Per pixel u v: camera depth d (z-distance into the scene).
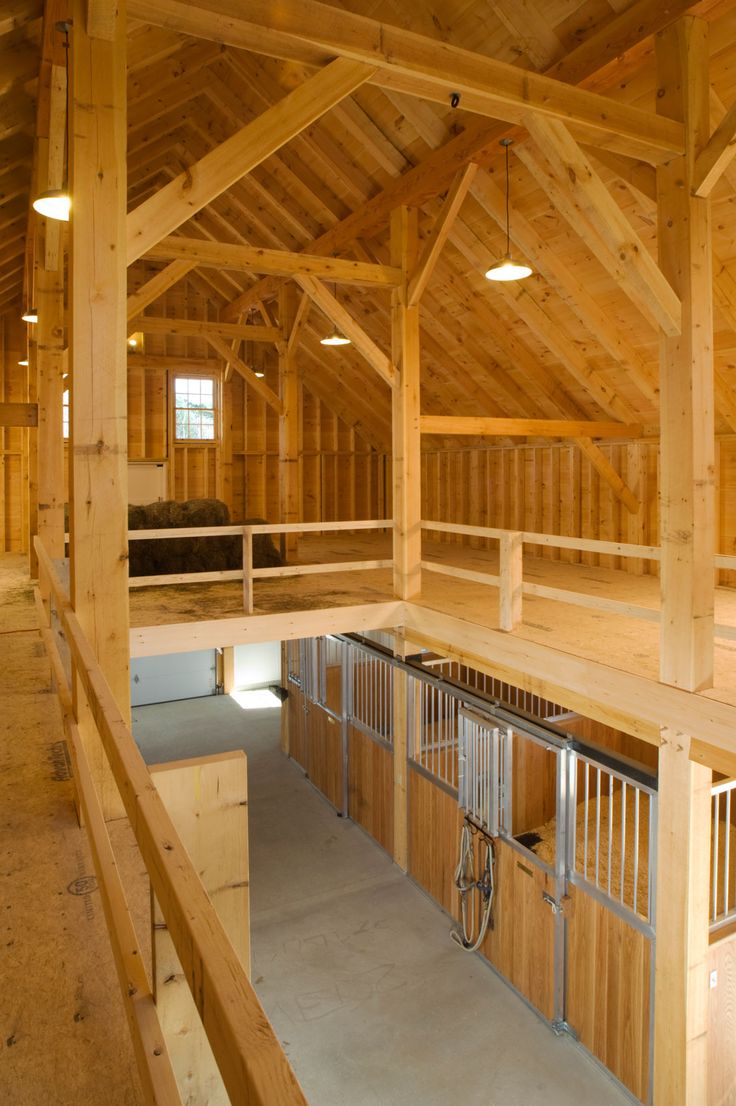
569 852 5.61
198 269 12.12
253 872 7.95
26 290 10.14
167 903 1.08
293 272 6.20
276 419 14.40
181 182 3.72
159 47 6.33
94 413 3.49
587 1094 5.14
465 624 6.42
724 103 4.82
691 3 4.27
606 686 5.02
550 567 10.07
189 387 13.90
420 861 7.66
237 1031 0.75
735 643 5.81
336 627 6.95
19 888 2.54
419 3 5.55
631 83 5.14
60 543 7.83
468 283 8.16
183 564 8.84
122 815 3.29
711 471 4.49
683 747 4.50
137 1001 1.50
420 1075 5.27
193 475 14.00
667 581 4.59
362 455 14.89
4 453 12.50
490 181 6.48
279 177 8.30
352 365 11.84
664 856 4.68
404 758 7.84
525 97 4.16
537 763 6.49
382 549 12.09
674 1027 4.66
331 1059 5.40
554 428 8.27
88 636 3.52
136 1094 1.68
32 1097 1.67
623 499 9.27
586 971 5.47
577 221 4.48
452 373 10.05
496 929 6.38
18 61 5.21
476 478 12.30
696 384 4.40
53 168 5.71
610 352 7.38
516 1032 5.71
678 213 4.43
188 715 12.79
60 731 4.04
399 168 6.97
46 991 2.03
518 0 5.11
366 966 6.45
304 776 10.44
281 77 6.89
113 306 3.49
